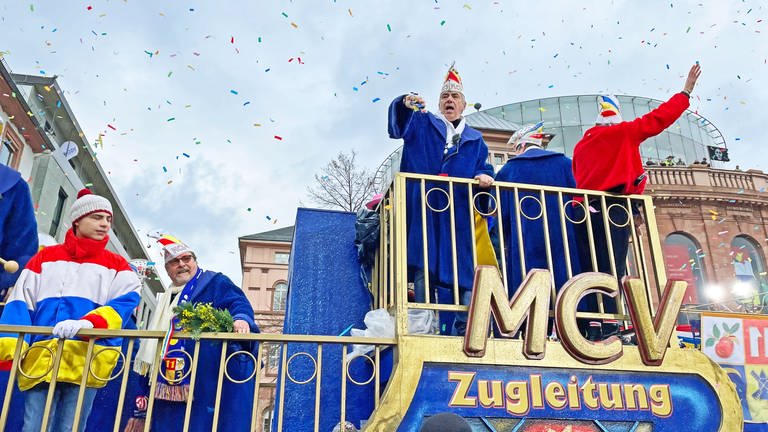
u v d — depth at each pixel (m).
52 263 3.05
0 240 3.34
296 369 4.23
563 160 4.11
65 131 20.98
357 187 20.30
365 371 4.22
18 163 16.22
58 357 2.61
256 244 31.95
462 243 3.80
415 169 3.96
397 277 3.10
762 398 3.90
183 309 2.86
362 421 4.07
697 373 3.15
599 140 3.84
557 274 3.79
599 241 3.81
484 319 2.95
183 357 3.52
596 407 2.96
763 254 19.23
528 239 3.85
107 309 2.85
